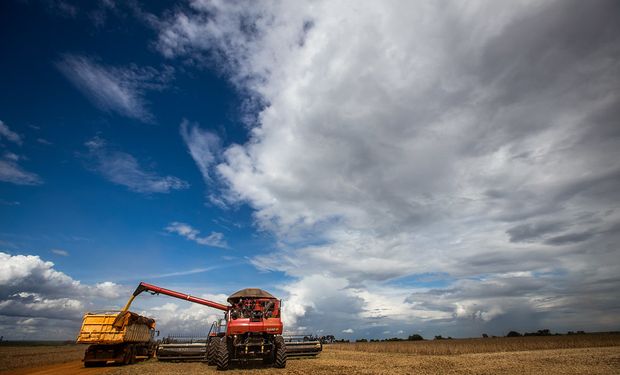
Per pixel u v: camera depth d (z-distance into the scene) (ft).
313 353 92.84
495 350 121.70
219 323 76.54
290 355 91.25
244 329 65.51
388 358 90.17
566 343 154.92
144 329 102.37
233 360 67.51
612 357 77.61
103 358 84.17
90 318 85.66
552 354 93.40
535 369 59.31
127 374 61.77
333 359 88.74
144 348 103.24
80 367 81.30
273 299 73.56
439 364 71.31
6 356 118.01
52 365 87.76
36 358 107.76
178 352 88.99
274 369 64.85
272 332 66.49
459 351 119.14
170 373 61.21
